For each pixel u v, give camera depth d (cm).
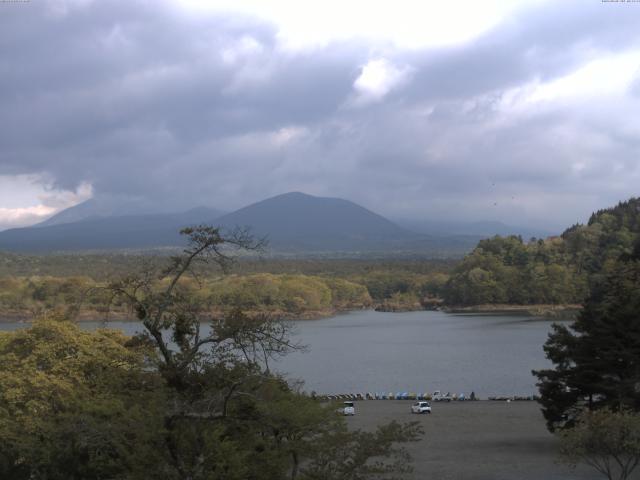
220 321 2711
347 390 10394
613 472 4669
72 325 4350
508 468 4903
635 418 3725
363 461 2725
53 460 3131
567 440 3791
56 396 3759
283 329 2834
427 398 9244
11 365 4031
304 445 2709
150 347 2727
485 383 10694
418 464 5100
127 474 2520
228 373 2641
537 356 13675
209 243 2612
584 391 5338
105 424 2508
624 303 5638
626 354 5144
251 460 2625
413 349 15688
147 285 2697
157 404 2447
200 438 2495
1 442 3594
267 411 2561
